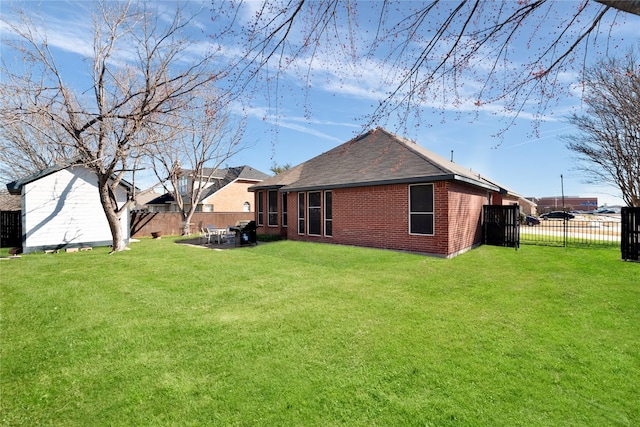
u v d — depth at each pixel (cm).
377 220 1134
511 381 299
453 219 999
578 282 660
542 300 541
